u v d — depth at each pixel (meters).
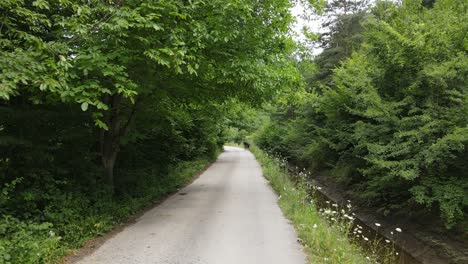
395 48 9.40
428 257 7.62
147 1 6.43
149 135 13.39
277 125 31.67
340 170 12.96
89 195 7.70
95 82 5.73
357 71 12.10
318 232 6.03
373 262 6.04
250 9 7.66
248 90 10.14
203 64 8.03
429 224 8.69
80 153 7.92
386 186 9.71
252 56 8.64
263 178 16.61
